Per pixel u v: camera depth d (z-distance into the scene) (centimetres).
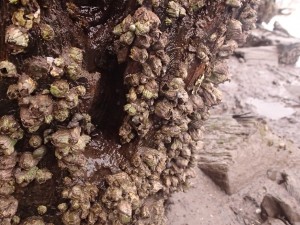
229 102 60
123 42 21
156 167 26
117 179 24
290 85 66
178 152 28
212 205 40
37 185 23
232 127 47
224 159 43
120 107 25
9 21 18
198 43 24
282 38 76
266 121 51
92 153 25
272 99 62
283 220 39
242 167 43
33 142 21
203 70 25
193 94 26
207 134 46
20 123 20
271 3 77
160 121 25
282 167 46
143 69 22
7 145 20
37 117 19
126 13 22
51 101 20
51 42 20
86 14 23
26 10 18
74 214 23
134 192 24
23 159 21
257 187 43
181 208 38
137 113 23
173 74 24
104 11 23
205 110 28
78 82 21
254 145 45
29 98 19
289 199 41
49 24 20
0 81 19
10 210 22
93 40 23
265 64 72
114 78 24
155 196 29
